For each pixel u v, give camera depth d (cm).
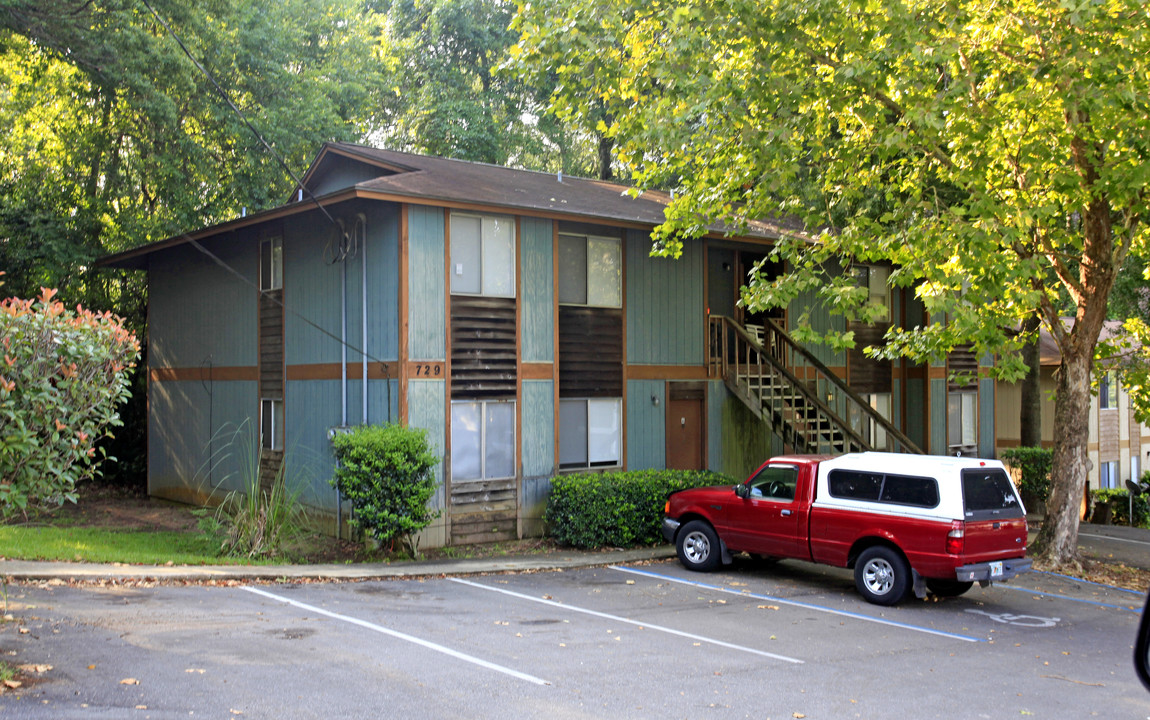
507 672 794
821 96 1380
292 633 906
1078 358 1537
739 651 909
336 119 3008
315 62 3328
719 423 1939
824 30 1313
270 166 2778
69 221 2477
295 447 1730
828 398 2123
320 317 1675
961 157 1399
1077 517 1532
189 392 2127
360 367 1563
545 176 2231
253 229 1888
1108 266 1503
